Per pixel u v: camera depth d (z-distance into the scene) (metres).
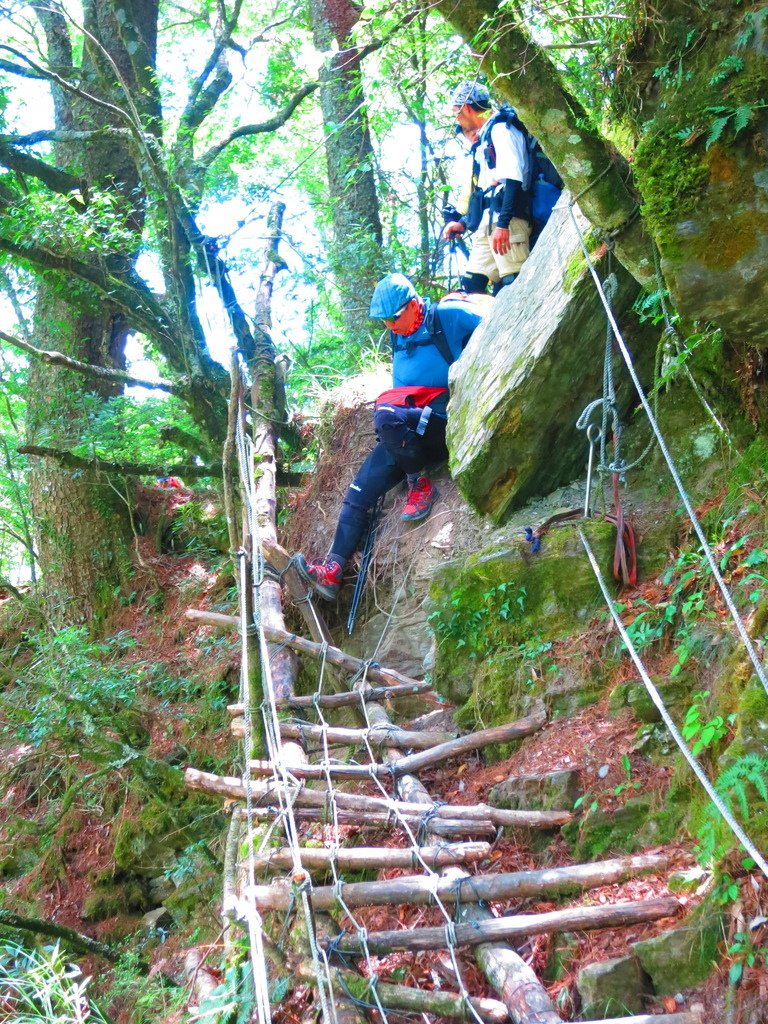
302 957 3.18
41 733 6.68
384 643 5.44
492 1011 2.71
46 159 11.16
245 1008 3.25
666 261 3.13
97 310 8.61
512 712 4.13
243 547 5.56
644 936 2.76
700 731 3.20
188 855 6.12
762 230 3.01
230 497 5.64
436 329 5.71
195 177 8.70
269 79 10.82
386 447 5.64
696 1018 2.43
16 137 8.38
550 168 5.23
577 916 2.84
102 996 5.34
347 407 6.89
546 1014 2.59
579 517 4.45
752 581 3.43
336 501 6.55
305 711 4.94
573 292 4.34
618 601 4.07
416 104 8.05
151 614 8.84
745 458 3.82
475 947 2.96
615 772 3.46
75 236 7.46
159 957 5.76
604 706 3.77
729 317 3.21
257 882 3.60
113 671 7.14
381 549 5.80
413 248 9.57
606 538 4.16
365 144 9.61
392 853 3.38
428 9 3.69
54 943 6.41
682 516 4.14
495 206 5.27
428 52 5.87
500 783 3.74
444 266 9.30
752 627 3.21
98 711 7.03
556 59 4.47
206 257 8.36
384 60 5.87
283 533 6.81
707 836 2.77
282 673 5.07
